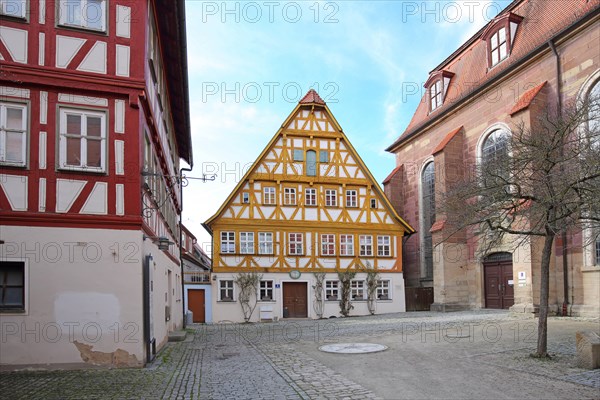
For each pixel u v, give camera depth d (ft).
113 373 30.50
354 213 96.48
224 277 89.10
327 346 42.42
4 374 30.07
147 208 36.17
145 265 34.45
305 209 94.17
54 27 33.19
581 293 64.49
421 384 26.27
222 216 90.48
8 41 32.22
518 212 33.42
